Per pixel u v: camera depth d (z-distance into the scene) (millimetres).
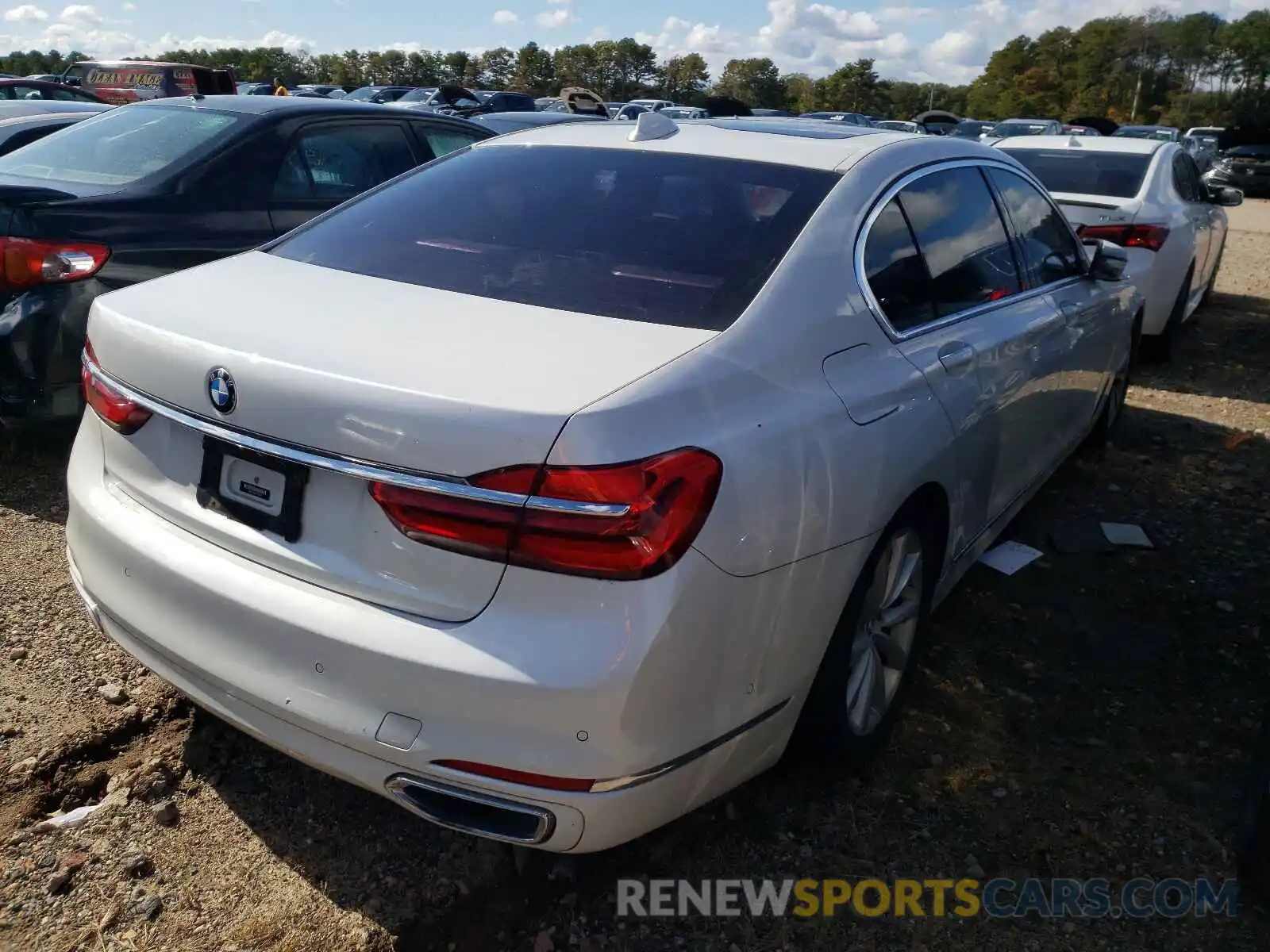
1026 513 4520
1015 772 2797
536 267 2449
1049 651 3416
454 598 1867
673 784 1975
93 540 2369
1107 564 4062
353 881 2336
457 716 1847
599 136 3088
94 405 2395
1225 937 2283
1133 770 2820
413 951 2178
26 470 4426
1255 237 16188
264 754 2723
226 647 2078
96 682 2965
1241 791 2738
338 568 1973
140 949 2139
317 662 1955
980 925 2301
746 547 1978
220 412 2053
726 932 2260
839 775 2727
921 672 3252
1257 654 3426
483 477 1794
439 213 2787
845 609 2398
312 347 2023
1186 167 7789
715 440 1956
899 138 3111
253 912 2240
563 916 2283
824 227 2543
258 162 4914
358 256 2621
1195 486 4953
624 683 1804
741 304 2271
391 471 1856
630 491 1789
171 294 2391
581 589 1799
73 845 2389
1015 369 3264
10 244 3941
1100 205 6797
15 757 2635
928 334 2793
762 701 2160
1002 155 3717
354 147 5531
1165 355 7324
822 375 2314
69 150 5023
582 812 1860
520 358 1979
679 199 2658
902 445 2480
